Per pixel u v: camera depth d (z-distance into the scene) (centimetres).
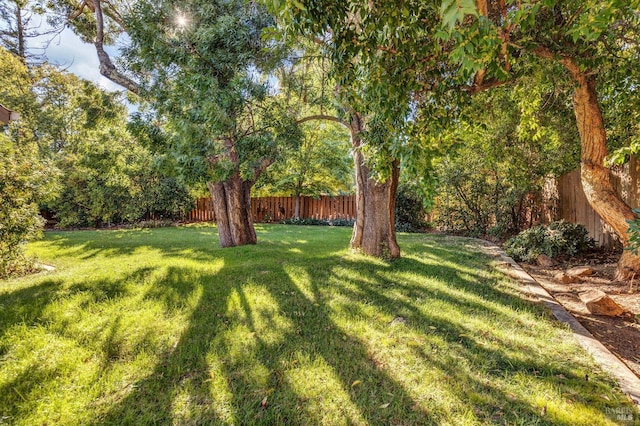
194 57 439
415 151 262
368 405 172
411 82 254
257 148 493
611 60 348
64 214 1259
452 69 279
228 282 395
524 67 313
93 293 350
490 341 242
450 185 905
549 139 627
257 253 596
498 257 569
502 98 549
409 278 411
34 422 159
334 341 243
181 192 1391
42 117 1309
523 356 220
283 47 457
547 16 270
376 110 276
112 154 1152
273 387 189
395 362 213
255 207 1595
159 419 163
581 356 220
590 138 420
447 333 256
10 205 494
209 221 1537
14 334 254
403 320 281
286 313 298
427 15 209
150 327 268
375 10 212
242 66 455
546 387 185
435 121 283
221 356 223
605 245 604
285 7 188
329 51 254
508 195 815
